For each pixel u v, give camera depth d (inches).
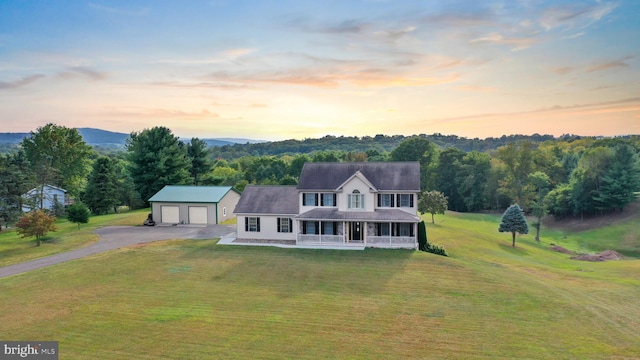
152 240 1705.2
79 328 828.6
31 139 3265.3
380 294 1047.0
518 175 3213.6
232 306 956.6
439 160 3917.3
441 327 847.7
